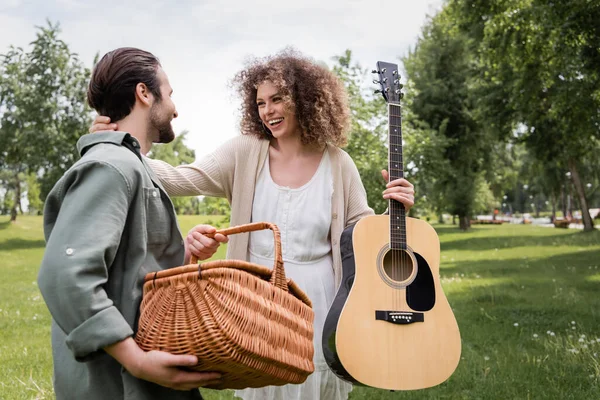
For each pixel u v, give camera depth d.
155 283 1.75
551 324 7.11
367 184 12.05
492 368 5.18
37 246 27.14
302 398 2.97
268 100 3.04
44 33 32.25
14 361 5.55
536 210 90.06
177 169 3.04
